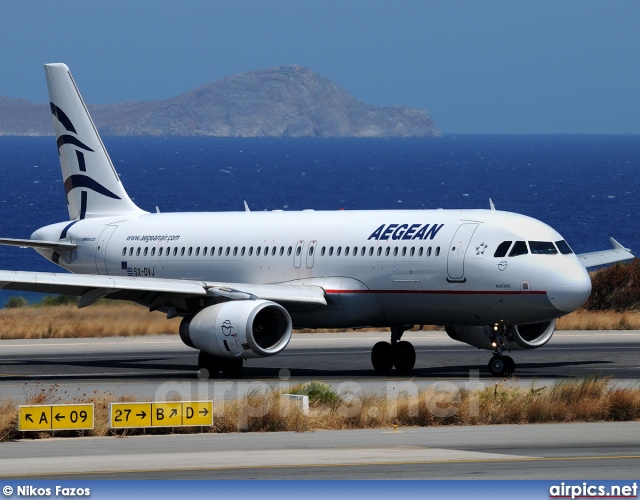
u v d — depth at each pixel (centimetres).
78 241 14475
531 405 8231
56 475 5697
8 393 9738
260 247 12731
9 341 15962
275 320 11412
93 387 10294
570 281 10688
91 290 11694
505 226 11131
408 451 6488
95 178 14700
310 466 5959
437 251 11269
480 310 11100
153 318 17825
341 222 12269
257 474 5716
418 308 11506
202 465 5984
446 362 12962
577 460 6156
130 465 5984
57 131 14950
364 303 11794
